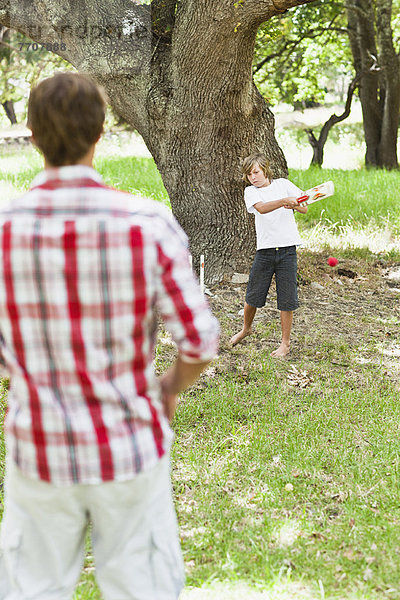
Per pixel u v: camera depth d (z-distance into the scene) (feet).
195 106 21.27
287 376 16.24
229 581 8.84
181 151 22.36
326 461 12.05
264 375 16.24
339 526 10.13
